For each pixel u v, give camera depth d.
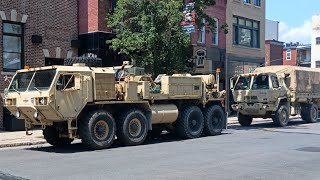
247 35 34.78
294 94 23.98
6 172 9.84
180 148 14.03
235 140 16.22
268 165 10.64
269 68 24.97
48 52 21.03
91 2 22.38
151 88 15.85
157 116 15.88
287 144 14.79
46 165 10.83
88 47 22.30
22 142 15.30
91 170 10.04
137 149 13.93
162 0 19.66
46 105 12.95
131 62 19.67
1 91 19.11
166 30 19.48
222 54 31.44
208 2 21.73
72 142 16.31
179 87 16.77
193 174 9.48
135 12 20.02
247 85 23.02
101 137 14.05
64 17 21.86
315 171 9.88
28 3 20.23
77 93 13.50
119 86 14.93
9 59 19.70
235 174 9.48
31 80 13.73
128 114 14.86
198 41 29.47
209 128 18.02
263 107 22.23
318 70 26.31
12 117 18.86
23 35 20.19
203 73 26.02
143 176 9.28
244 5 34.19
